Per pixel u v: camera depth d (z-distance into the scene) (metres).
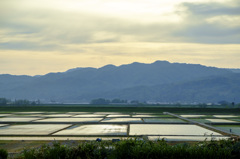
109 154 15.45
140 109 148.62
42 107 157.25
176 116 110.94
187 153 14.73
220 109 141.25
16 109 155.00
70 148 15.94
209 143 15.94
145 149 14.87
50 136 57.16
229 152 14.58
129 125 77.12
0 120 92.06
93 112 142.38
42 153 15.59
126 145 15.45
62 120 92.56
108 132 62.56
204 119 97.38
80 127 72.88
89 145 16.02
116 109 150.25
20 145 45.72
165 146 15.26
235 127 73.00
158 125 77.19
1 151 17.83
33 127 73.31
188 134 58.25
